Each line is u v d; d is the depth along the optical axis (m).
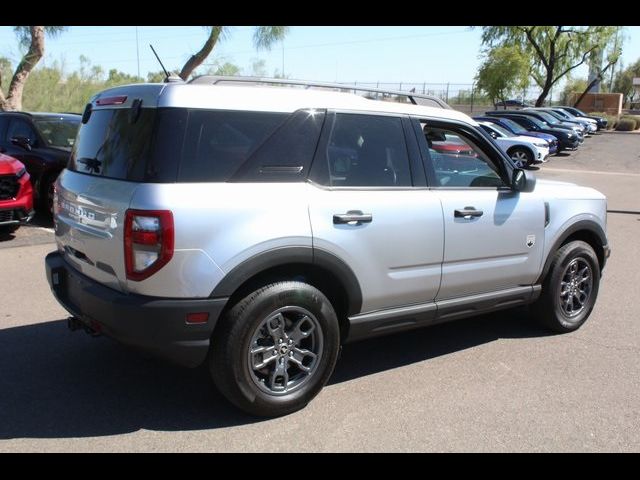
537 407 3.84
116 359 4.41
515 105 45.16
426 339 5.04
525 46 43.12
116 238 3.28
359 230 3.72
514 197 4.60
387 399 3.91
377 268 3.86
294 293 3.50
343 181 3.76
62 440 3.33
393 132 4.02
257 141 3.45
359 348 4.82
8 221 7.73
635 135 38.47
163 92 3.29
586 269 5.29
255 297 3.39
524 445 3.39
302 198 3.52
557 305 5.10
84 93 21.73
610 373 4.39
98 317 3.42
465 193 4.31
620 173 19.92
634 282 7.00
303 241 3.48
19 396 3.81
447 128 4.37
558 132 25.77
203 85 3.40
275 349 3.55
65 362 4.34
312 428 3.52
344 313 3.87
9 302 5.61
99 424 3.50
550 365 4.52
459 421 3.64
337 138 3.76
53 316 5.27
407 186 4.05
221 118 3.37
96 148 3.72
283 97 3.59
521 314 5.77
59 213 4.05
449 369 4.41
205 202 3.21
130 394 3.88
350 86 4.10
